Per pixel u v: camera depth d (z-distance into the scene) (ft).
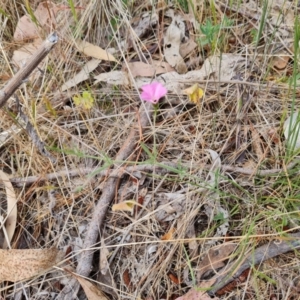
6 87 0.92
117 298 1.10
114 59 1.39
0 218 1.16
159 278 1.09
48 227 1.19
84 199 1.20
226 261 1.10
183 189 1.18
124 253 1.13
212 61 1.37
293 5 1.47
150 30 1.49
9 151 1.28
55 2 1.49
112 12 1.47
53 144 1.28
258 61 1.39
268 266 1.09
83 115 1.34
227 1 1.48
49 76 1.38
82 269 1.10
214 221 1.14
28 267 1.09
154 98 1.16
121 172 1.19
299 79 1.32
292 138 1.15
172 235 1.13
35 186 1.22
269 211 1.12
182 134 1.28
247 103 1.30
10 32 1.50
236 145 1.25
